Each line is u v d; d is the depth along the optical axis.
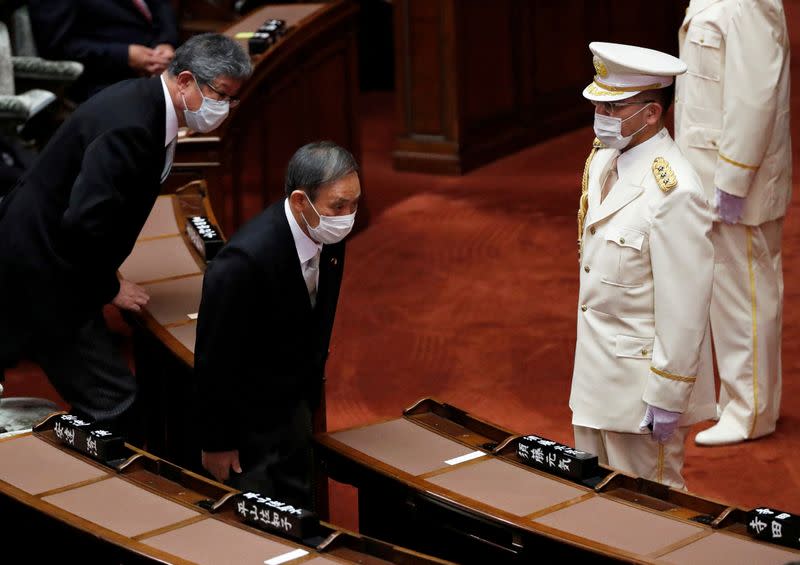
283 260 13.31
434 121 37.25
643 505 11.60
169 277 17.58
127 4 26.78
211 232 18.69
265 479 14.16
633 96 13.38
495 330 25.02
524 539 11.11
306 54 28.75
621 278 13.90
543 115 41.03
